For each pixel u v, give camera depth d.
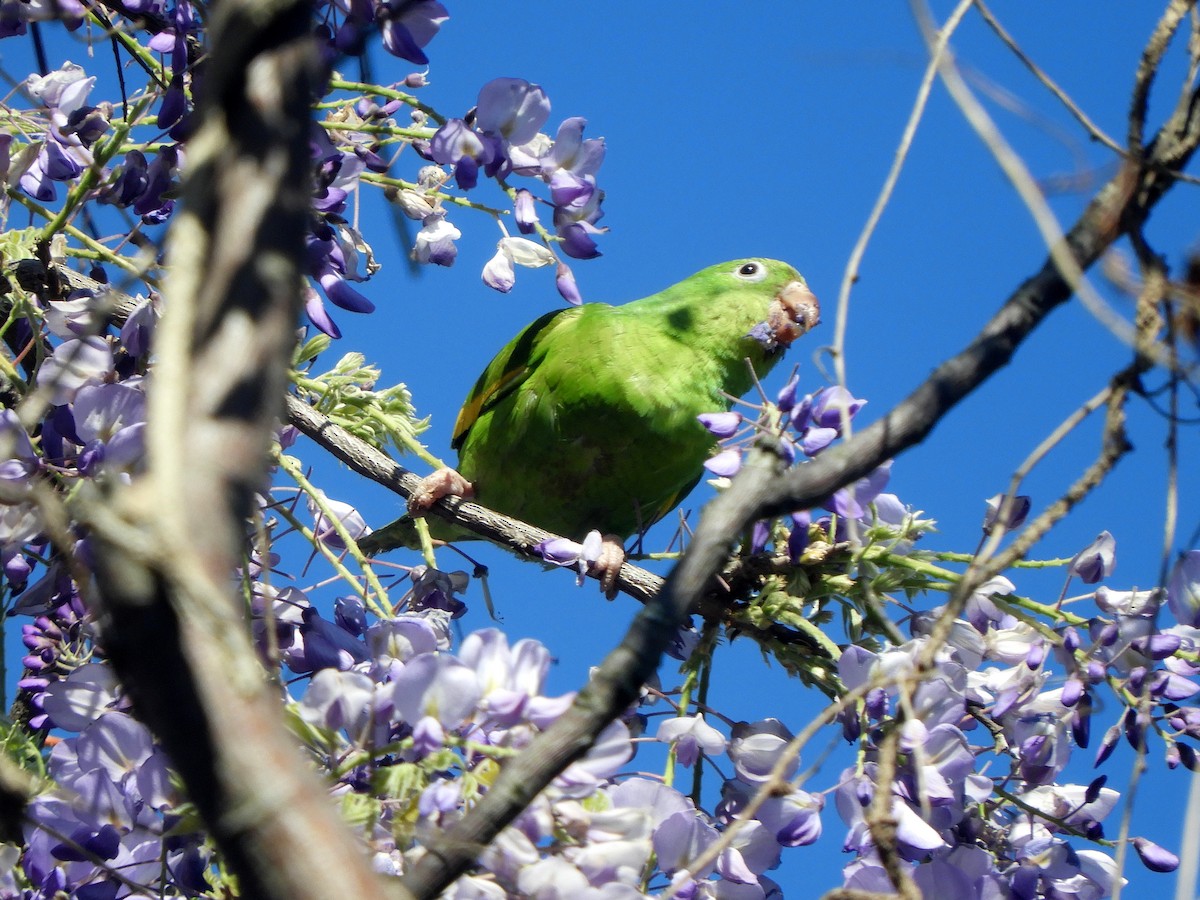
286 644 4.04
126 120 4.09
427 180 4.94
